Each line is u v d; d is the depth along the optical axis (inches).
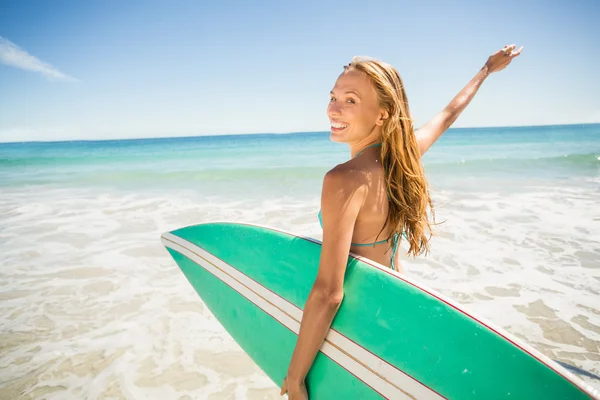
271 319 69.4
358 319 53.4
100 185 446.6
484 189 362.0
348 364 52.2
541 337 122.0
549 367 42.1
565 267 173.9
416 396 47.0
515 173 470.6
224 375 108.8
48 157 852.6
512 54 87.5
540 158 627.2
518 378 42.7
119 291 159.9
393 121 52.6
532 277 164.1
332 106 53.9
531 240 210.1
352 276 55.6
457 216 260.7
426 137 72.9
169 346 122.0
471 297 147.3
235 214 276.4
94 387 103.7
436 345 48.4
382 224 54.4
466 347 46.9
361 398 50.6
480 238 214.7
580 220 245.8
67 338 126.2
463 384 44.8
